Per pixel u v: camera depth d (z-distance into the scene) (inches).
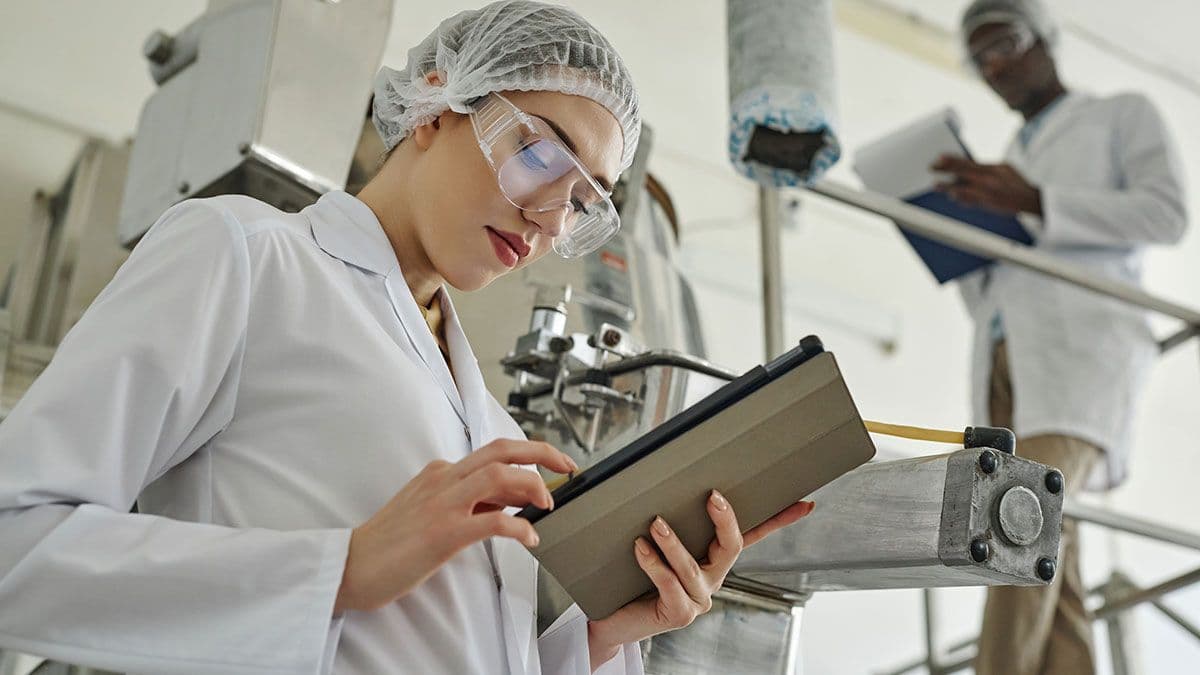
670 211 98.5
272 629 32.7
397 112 46.5
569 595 40.1
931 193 125.3
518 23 43.7
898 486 47.6
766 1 88.9
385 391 38.4
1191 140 185.3
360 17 80.0
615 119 44.2
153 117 87.1
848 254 165.5
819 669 138.1
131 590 32.6
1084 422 114.7
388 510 34.1
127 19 116.1
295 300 38.7
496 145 41.1
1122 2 172.4
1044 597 103.5
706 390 62.9
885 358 162.9
